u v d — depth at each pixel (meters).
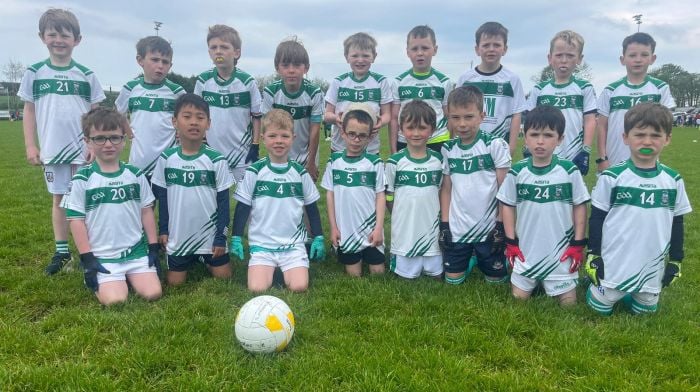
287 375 3.12
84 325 3.73
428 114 4.77
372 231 5.09
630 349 3.56
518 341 3.71
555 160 4.38
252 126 6.09
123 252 4.49
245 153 6.04
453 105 4.75
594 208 4.17
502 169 4.80
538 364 3.36
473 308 4.19
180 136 4.78
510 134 5.81
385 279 4.90
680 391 3.03
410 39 5.81
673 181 3.97
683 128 48.69
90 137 4.37
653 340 3.65
